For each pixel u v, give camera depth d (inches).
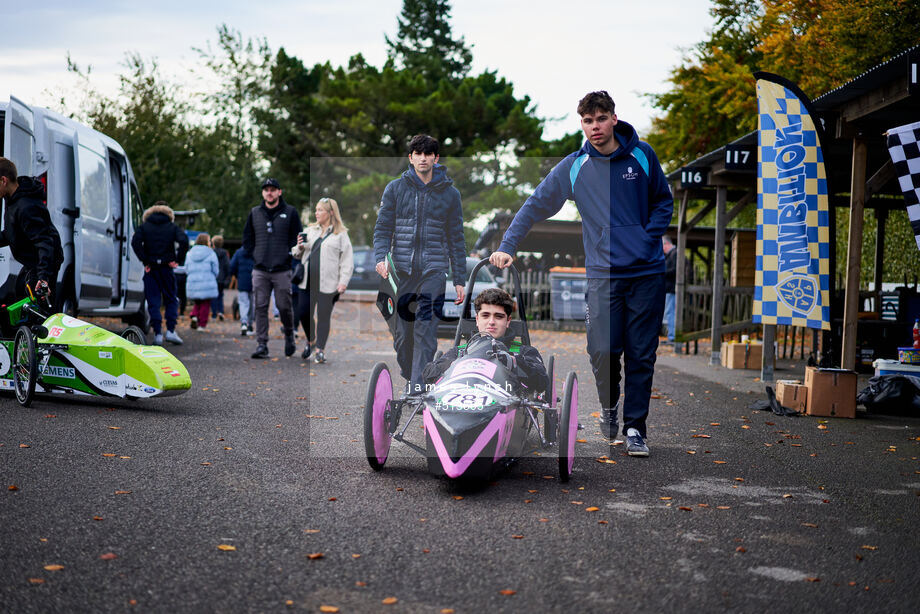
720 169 491.5
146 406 287.9
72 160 370.0
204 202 1386.6
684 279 598.9
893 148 282.5
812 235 335.0
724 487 195.9
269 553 141.6
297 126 1622.8
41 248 285.0
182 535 149.8
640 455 227.0
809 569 140.4
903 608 124.6
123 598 121.3
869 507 181.3
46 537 146.3
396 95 1423.5
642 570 137.9
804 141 335.6
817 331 513.0
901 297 486.9
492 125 1337.4
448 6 2153.1
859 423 299.4
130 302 477.1
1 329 318.0
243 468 201.2
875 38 644.1
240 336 604.7
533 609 121.0
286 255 440.8
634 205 224.8
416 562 138.9
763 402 328.5
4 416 259.4
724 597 127.0
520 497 181.5
